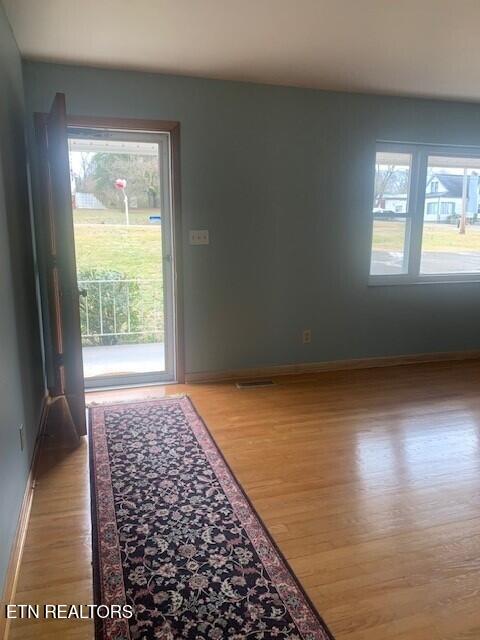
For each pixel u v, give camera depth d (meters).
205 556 1.86
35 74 3.22
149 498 2.25
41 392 3.14
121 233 4.02
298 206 4.00
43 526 2.04
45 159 3.15
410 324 4.55
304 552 1.89
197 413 3.28
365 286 4.34
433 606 1.63
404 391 3.78
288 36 2.81
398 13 2.51
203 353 3.96
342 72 3.47
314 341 4.27
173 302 3.86
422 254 4.55
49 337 3.46
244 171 3.80
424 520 2.11
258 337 4.09
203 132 3.65
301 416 3.25
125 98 3.43
